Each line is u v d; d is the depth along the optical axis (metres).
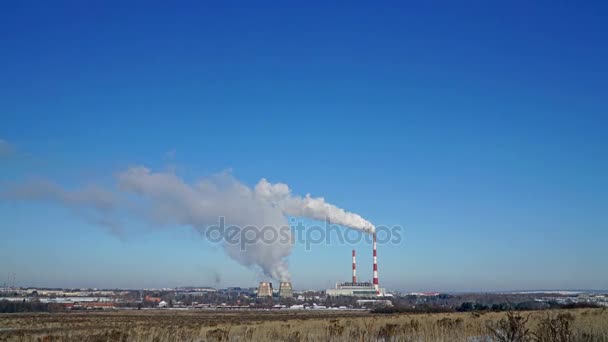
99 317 118.50
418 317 59.91
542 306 92.62
